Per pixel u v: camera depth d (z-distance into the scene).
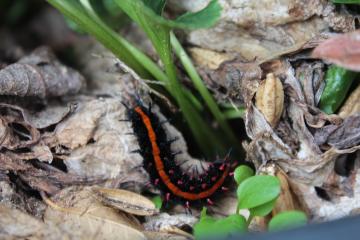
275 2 0.24
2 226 0.23
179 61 0.26
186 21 0.22
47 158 0.24
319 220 0.23
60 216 0.23
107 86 0.27
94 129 0.24
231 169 0.24
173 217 0.24
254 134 0.23
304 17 0.24
